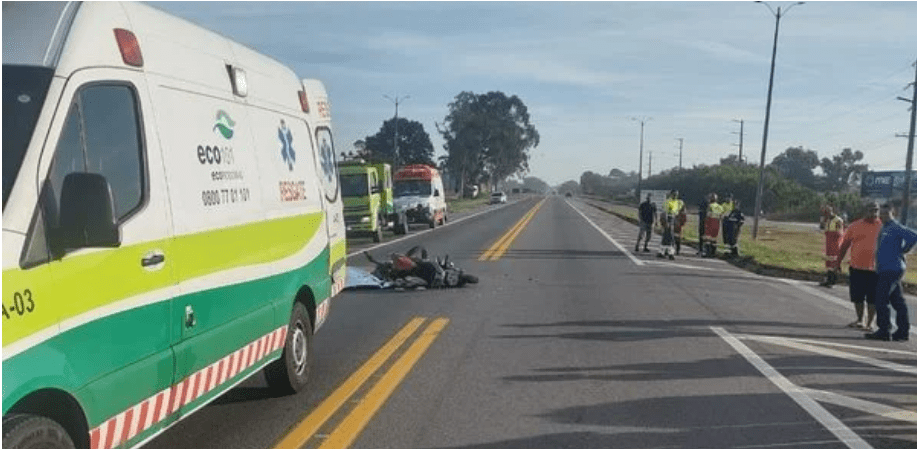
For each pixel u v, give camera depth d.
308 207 7.47
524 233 35.16
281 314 6.70
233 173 5.74
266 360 6.48
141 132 4.56
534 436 6.20
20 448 3.56
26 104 3.79
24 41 3.96
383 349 9.38
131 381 4.35
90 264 3.98
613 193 191.75
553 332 10.70
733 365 8.86
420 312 12.18
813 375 8.47
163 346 4.68
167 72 4.96
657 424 6.58
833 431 6.48
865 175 59.88
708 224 25.23
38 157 3.68
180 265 4.86
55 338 3.72
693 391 7.66
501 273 18.17
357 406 6.92
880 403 7.41
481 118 138.88
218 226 5.39
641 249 26.84
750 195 86.50
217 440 5.96
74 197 3.65
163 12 5.13
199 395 5.21
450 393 7.43
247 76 6.28
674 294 15.06
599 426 6.49
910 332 12.02
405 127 128.25
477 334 10.45
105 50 4.30
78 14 4.16
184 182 4.98
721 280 18.05
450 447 5.91
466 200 117.00
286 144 7.00
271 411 6.74
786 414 6.94
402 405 7.00
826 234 18.20
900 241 11.05
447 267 15.60
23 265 3.53
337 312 12.12
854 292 11.94
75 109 3.99
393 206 33.53
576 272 18.72
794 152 148.75
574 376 8.19
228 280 5.57
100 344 4.06
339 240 8.81
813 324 12.15
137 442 4.52
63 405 3.94
